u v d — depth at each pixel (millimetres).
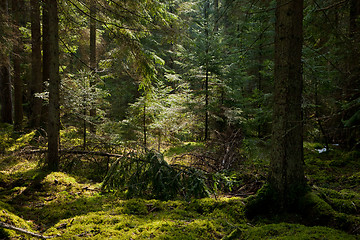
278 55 3566
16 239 2686
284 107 3521
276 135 3621
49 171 5375
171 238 2789
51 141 5680
